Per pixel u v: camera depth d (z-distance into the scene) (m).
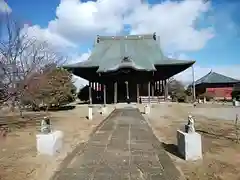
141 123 15.05
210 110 25.14
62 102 28.17
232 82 58.84
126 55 41.91
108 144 9.03
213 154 7.40
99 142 9.42
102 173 5.79
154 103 34.84
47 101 24.28
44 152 7.41
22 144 9.21
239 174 5.66
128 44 46.16
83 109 28.98
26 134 11.54
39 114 22.95
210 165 6.34
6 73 11.37
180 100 46.91
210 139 9.72
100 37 47.62
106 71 37.03
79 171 5.95
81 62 40.72
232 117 18.45
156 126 13.82
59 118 19.02
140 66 38.19
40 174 5.82
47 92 22.03
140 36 47.41
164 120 16.73
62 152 7.88
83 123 15.68
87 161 6.80
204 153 7.53
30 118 19.23
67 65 37.53
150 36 47.44
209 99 49.38
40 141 7.44
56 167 6.32
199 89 62.00
